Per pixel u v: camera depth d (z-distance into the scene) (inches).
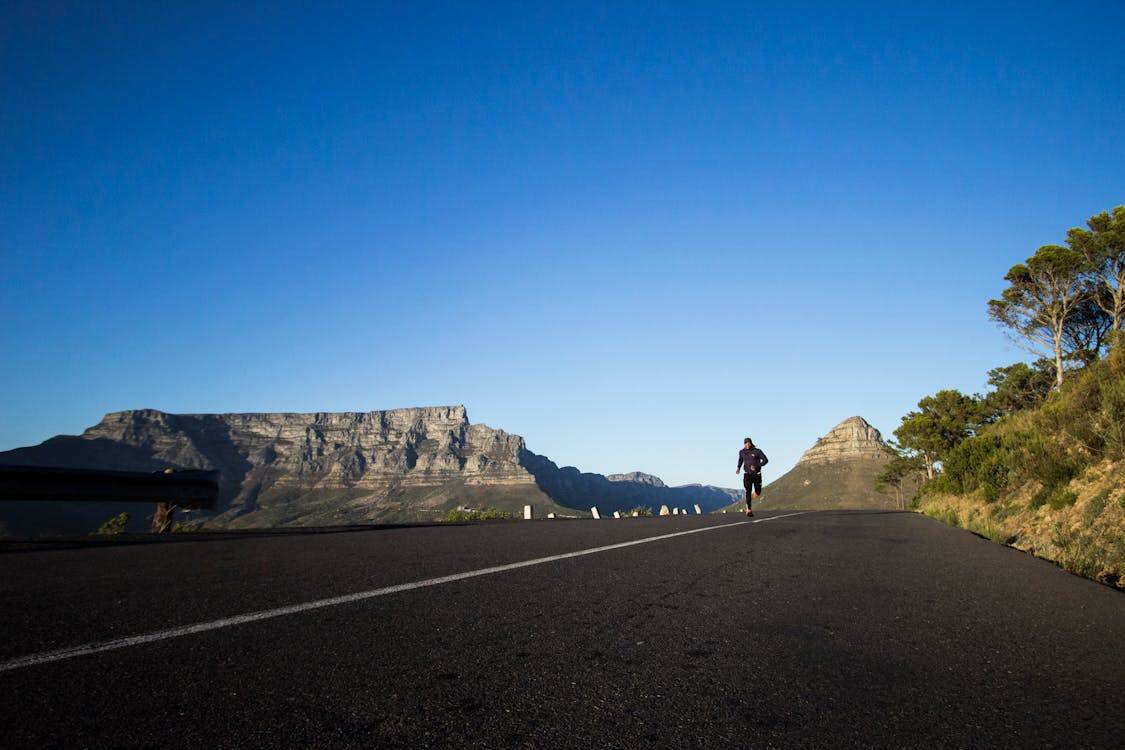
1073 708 102.5
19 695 93.8
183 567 233.5
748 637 141.5
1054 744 87.8
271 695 97.3
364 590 183.8
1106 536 305.3
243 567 233.0
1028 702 104.8
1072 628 163.9
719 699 101.4
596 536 392.2
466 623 146.2
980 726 93.7
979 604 193.5
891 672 119.3
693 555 290.4
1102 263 1433.3
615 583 206.1
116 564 242.7
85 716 86.9
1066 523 384.5
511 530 462.0
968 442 869.8
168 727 84.0
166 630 135.1
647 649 128.9
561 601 174.1
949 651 136.4
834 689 108.2
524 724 89.0
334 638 130.7
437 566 236.8
